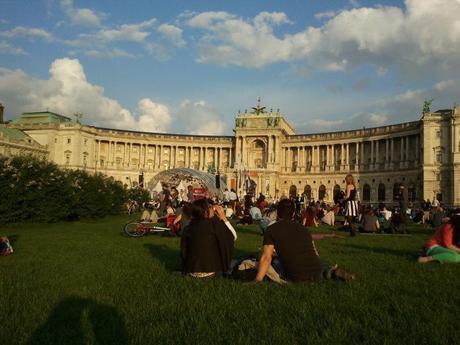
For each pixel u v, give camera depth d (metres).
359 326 9.99
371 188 149.38
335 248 25.11
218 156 179.25
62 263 19.58
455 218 19.92
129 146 173.75
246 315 10.86
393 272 16.95
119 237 33.38
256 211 49.03
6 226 46.47
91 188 62.44
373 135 148.62
